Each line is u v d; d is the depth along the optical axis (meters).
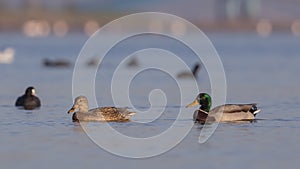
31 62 79.06
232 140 28.59
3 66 73.31
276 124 32.28
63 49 108.88
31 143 28.00
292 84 52.75
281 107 38.59
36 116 34.91
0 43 134.12
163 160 25.42
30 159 25.44
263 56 91.38
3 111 36.94
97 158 25.69
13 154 26.16
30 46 120.88
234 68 70.38
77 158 25.67
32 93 39.19
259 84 53.12
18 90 48.81
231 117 32.94
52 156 25.88
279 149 26.84
